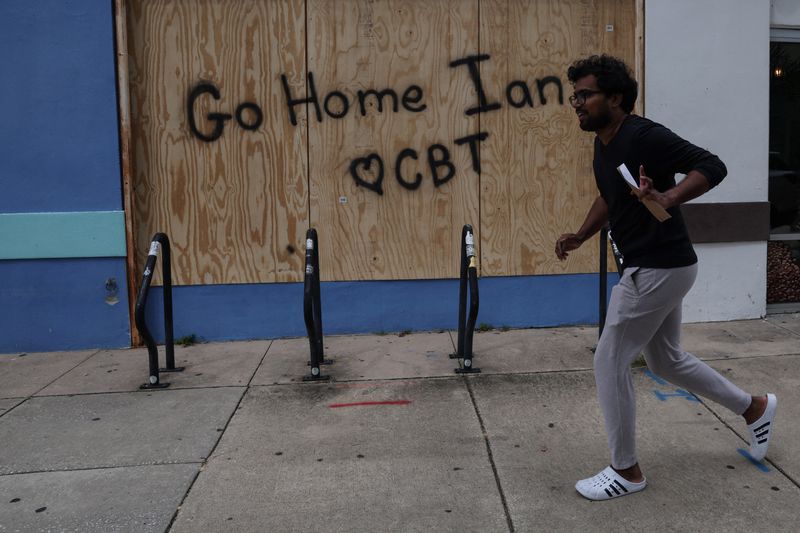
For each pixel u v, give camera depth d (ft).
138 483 11.00
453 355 16.97
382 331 19.30
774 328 18.81
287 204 18.79
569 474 10.96
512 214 19.26
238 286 18.88
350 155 18.81
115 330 18.49
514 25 18.88
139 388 15.35
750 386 14.49
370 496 10.44
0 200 17.85
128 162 17.98
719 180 8.87
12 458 11.99
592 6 18.93
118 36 17.71
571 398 14.15
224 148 18.56
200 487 10.83
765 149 19.25
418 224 19.10
